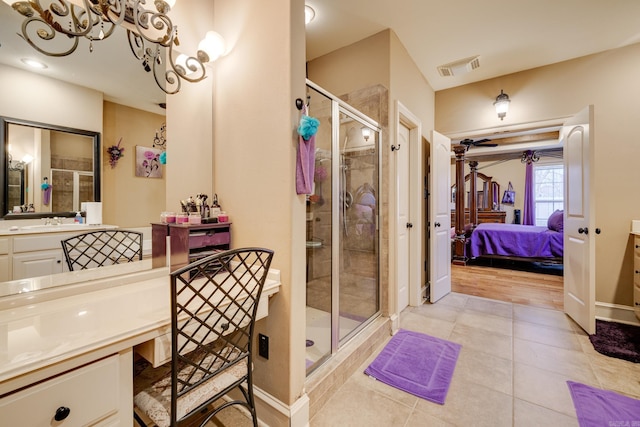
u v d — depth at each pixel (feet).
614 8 7.16
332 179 6.54
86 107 4.09
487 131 11.19
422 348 7.17
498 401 5.24
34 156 3.64
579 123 8.41
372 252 8.29
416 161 10.09
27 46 3.54
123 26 4.39
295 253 4.44
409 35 8.37
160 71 4.89
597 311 9.16
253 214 4.87
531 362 6.52
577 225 8.51
